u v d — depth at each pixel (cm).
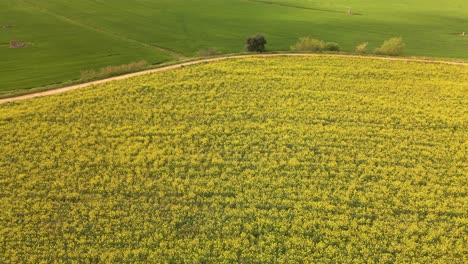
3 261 3014
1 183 3675
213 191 3588
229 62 5747
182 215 3362
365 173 3778
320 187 3641
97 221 3325
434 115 4603
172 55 6881
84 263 3014
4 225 3294
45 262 3000
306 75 5397
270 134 4281
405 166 3900
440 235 3225
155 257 3034
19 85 5416
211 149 4084
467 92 5041
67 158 3953
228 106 4703
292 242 3139
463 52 7069
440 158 3997
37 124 4369
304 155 3994
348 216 3369
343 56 6072
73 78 5716
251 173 3772
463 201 3516
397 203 3481
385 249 3100
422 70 5597
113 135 4253
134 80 5212
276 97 4881
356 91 5047
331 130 4341
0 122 4356
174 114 4591
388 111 4666
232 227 3259
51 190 3600
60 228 3281
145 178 3738
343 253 3069
